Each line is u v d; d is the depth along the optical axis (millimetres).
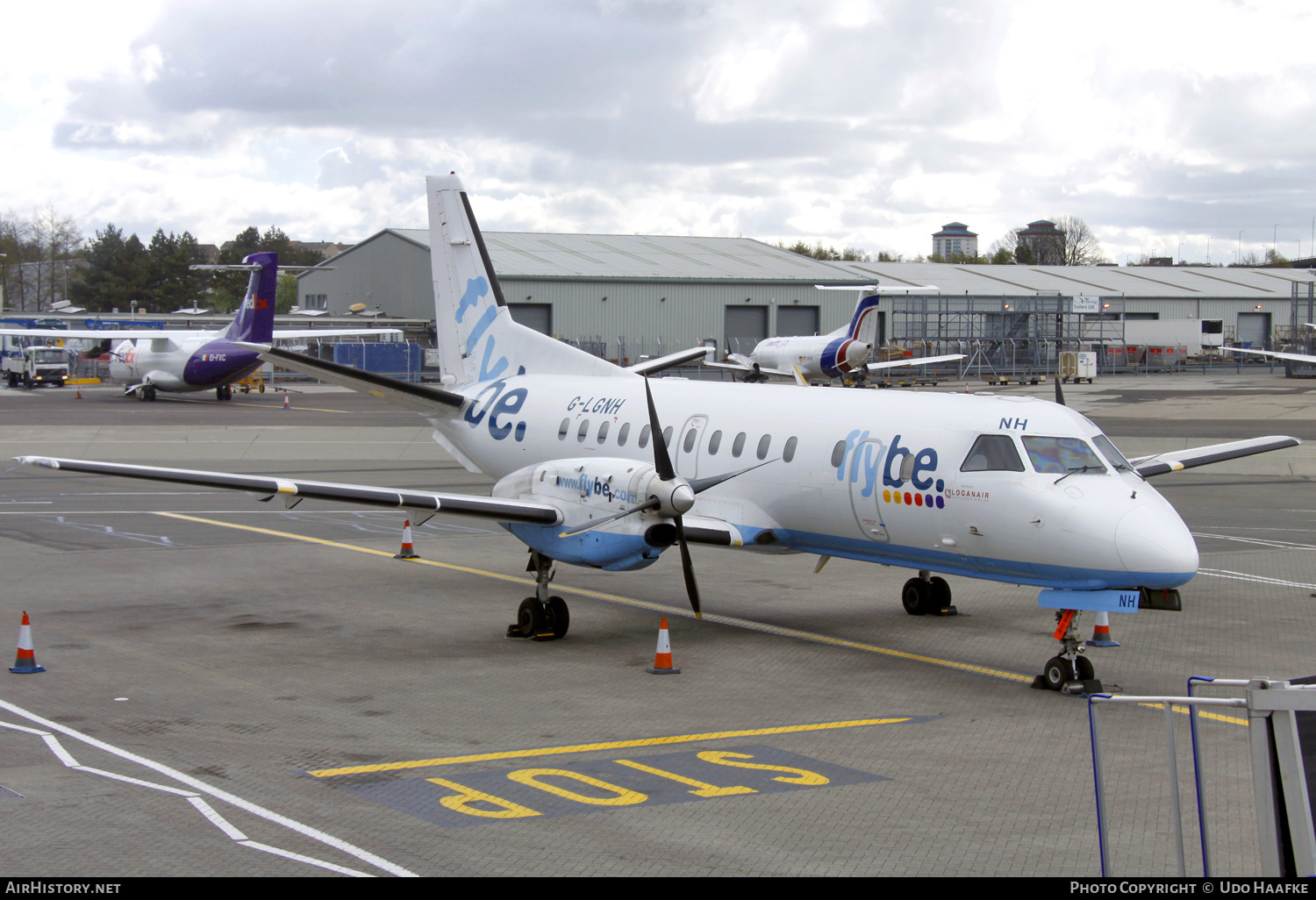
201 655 13992
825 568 20453
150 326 92688
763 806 8984
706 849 8062
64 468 13070
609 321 83562
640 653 14461
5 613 16172
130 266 149875
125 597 17406
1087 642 15086
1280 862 6031
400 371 79188
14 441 39000
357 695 12312
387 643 14820
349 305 103062
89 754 10109
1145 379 81875
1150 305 109500
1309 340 98938
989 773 9891
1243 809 8969
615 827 8477
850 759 10273
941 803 9109
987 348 87312
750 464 16219
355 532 24125
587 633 15539
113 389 74938
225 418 49156
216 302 158625
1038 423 13625
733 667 13781
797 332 90812
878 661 14117
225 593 17875
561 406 19391
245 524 25062
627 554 14531
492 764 10000
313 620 16094
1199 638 15367
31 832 8211
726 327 88062
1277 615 16797
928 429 14414
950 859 7922
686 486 14016
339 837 8203
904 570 20281
